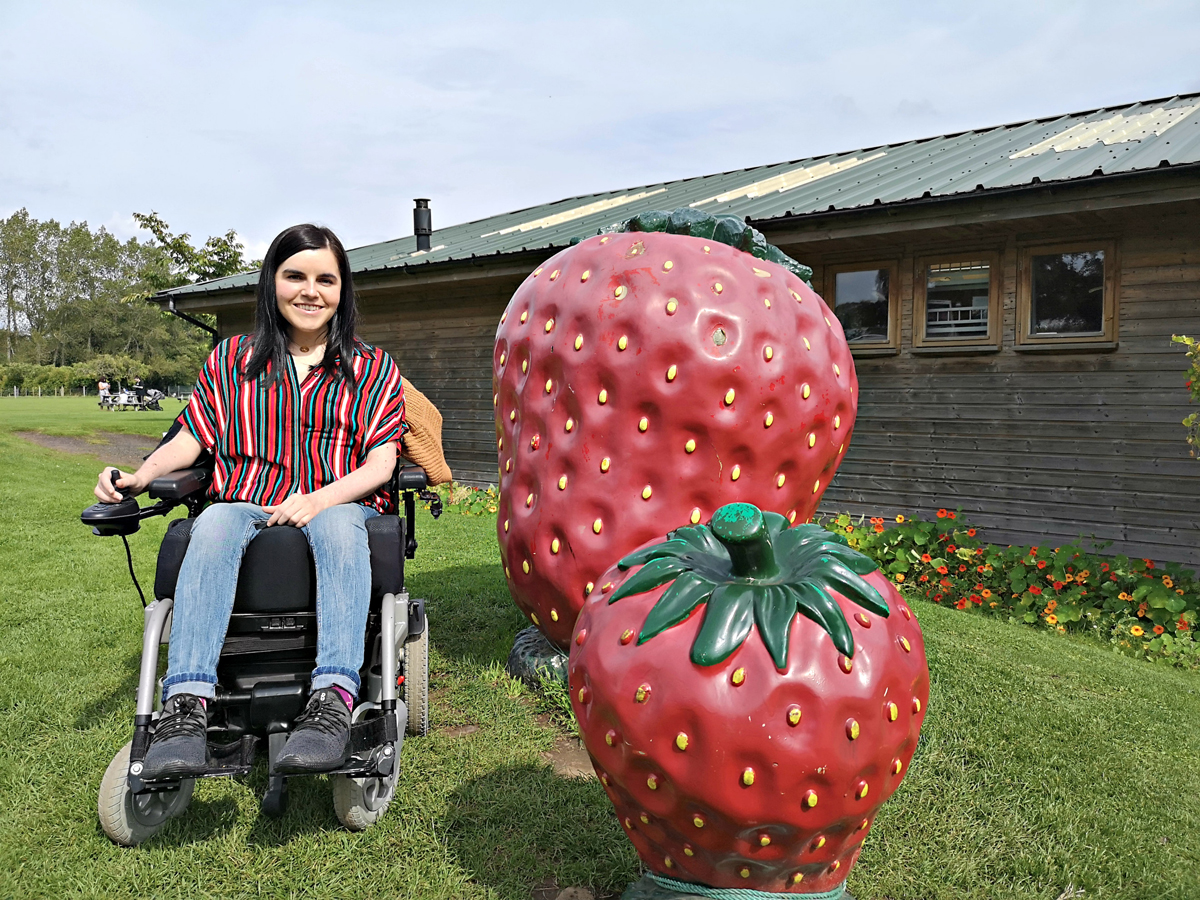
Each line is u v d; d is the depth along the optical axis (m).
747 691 1.52
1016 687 3.93
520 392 3.10
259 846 2.41
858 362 7.84
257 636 2.48
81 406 35.22
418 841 2.45
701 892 1.77
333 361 2.79
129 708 3.32
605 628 1.70
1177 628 5.82
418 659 3.07
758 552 1.59
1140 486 6.73
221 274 25.80
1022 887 2.34
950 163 8.55
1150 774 3.05
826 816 1.58
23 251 100.06
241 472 2.73
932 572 6.82
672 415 2.74
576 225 11.06
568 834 2.48
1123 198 5.92
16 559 6.02
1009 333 7.18
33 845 2.38
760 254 3.21
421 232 12.68
